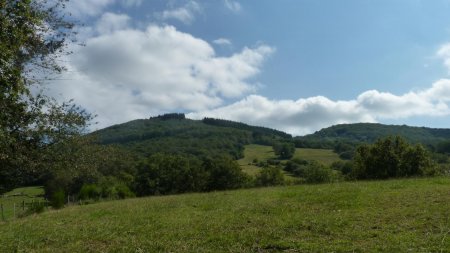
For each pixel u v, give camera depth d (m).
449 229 11.65
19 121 17.48
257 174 93.12
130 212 21.22
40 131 18.62
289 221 14.48
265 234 12.68
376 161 62.62
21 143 18.50
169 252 11.15
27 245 13.66
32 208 32.38
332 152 142.12
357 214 14.92
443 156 80.56
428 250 9.60
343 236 11.86
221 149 140.38
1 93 10.53
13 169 19.09
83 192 52.38
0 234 16.56
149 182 87.31
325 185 28.30
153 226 15.50
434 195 17.38
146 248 11.78
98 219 19.47
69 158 20.69
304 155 136.25
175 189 88.69
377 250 9.98
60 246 13.20
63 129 20.12
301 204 18.50
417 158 61.62
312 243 11.17
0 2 10.38
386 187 22.45
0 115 13.59
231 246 11.48
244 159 135.50
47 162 19.88
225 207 19.88
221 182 88.31
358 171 64.62
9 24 10.61
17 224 20.77
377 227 12.70
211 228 14.22
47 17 14.98
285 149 134.62
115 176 87.19
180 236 13.16
